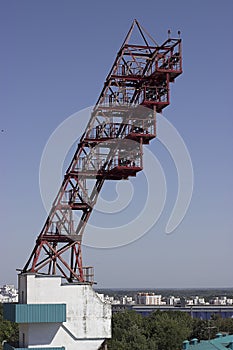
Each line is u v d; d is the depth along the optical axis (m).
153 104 61.62
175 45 62.72
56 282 59.47
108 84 63.00
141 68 63.72
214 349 72.44
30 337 58.34
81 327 59.69
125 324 138.00
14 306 58.22
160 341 124.81
